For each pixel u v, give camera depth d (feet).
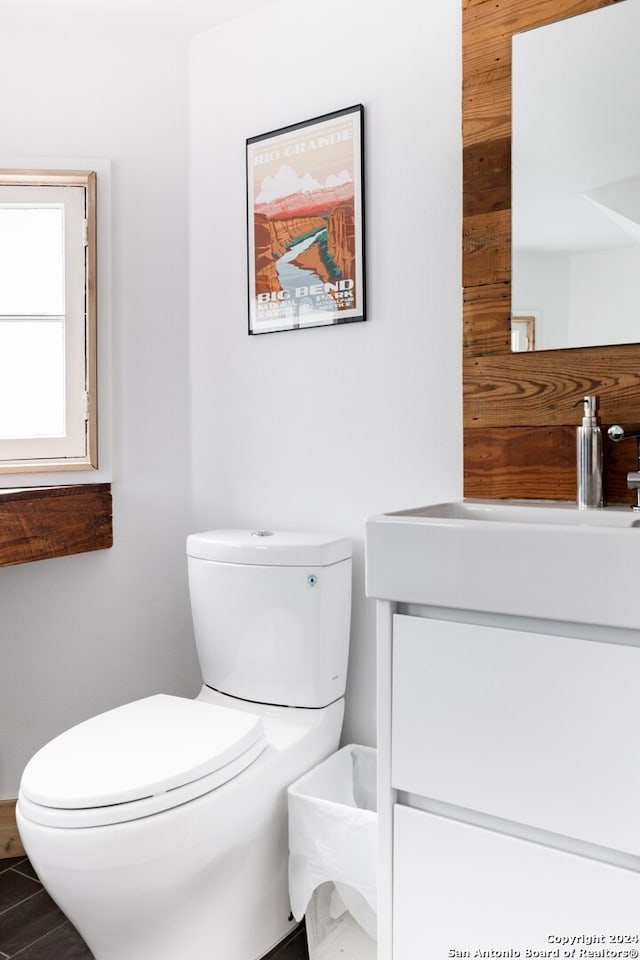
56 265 6.86
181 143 7.06
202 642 6.09
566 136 5.03
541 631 3.61
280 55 6.45
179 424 7.14
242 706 5.83
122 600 7.01
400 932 4.10
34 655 6.84
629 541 3.26
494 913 3.76
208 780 4.40
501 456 5.36
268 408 6.64
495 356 5.35
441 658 3.86
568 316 5.05
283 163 6.40
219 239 6.91
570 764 3.50
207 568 5.93
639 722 3.32
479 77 5.34
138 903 4.19
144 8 6.52
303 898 4.92
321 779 5.42
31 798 4.13
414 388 5.79
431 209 5.66
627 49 4.81
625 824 3.37
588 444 4.73
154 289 7.02
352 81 6.04
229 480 6.92
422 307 5.73
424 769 3.94
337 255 6.12
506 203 5.26
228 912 4.73
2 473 6.56
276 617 5.66
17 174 6.65
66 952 5.27
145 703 5.32
